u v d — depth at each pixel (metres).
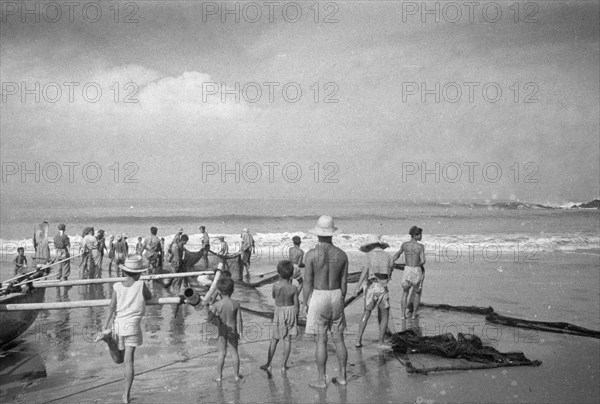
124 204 102.00
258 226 57.22
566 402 6.92
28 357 9.17
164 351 9.45
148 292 7.35
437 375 8.02
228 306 7.88
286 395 7.17
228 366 8.55
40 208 85.12
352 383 7.65
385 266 9.59
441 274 20.22
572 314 13.02
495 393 7.23
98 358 9.09
